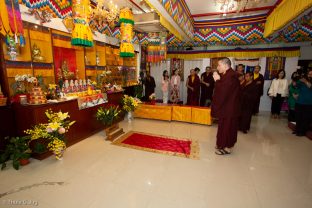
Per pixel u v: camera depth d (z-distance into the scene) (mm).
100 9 3314
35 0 2957
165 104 5070
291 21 3434
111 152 2975
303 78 3672
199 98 6145
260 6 4340
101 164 2582
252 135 3873
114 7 3518
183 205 1791
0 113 2533
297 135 3855
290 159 2789
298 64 6453
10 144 2611
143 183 2145
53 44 3352
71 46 3756
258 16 4934
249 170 2463
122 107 4887
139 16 4422
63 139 2746
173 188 2057
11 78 2773
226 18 5305
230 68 2771
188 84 5898
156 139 3535
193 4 4316
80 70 4184
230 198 1900
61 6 3414
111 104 4234
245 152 3031
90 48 4336
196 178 2262
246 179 2250
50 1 3209
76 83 3600
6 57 2639
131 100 4695
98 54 4652
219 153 2936
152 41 5801
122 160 2707
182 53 7020
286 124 4762
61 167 2492
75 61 4125
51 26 3227
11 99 2678
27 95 2688
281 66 6141
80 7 2846
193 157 2822
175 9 3342
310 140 3584
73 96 3365
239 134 3949
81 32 2873
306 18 3543
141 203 1812
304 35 4773
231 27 5305
